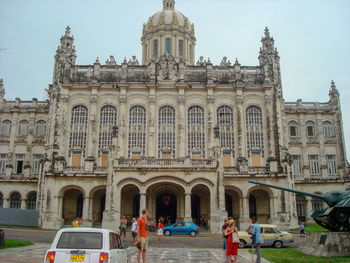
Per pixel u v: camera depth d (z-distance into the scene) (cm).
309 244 2244
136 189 5094
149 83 5534
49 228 4778
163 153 5366
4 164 6262
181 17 6825
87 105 5562
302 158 6269
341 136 6375
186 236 3891
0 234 2381
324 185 6047
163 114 5541
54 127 5375
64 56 5694
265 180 5006
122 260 1368
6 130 6412
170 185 4728
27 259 1914
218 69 5753
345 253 2048
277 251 2420
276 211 4934
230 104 5588
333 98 6550
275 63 5822
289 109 6444
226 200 5375
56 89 5584
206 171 4475
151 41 6688
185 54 6656
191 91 5616
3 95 6538
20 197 6031
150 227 4516
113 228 4331
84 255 1187
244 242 2794
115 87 5597
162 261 1995
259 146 5459
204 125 5500
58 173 4950
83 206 4909
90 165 5100
